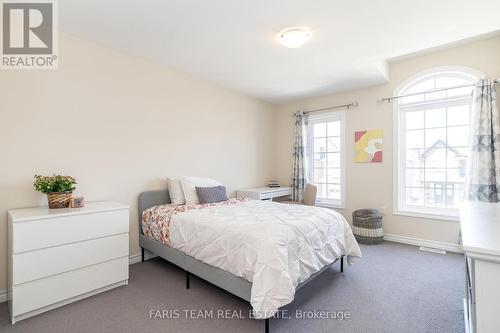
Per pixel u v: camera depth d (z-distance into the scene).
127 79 2.96
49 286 1.95
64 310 1.99
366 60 3.10
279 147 5.19
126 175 2.96
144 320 1.87
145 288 2.37
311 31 2.42
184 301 2.14
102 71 2.75
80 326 1.79
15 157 2.21
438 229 3.46
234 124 4.34
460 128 3.42
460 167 3.42
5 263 2.14
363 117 4.12
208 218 2.35
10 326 1.78
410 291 2.29
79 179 2.59
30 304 1.86
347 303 2.10
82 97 2.61
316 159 4.85
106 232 2.27
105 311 1.98
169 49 2.83
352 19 2.23
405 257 3.13
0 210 2.13
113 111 2.85
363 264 2.92
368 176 4.07
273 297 1.63
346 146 4.31
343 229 2.65
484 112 2.97
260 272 1.68
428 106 3.63
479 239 1.03
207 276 2.14
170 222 2.58
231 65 3.27
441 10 2.10
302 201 4.34
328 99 4.52
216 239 2.07
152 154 3.21
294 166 4.85
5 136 2.16
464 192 3.23
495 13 2.14
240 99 4.45
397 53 2.92
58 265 1.99
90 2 1.99
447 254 3.23
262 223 2.09
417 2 1.99
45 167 2.37
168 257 2.60
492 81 2.95
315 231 2.22
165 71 3.34
